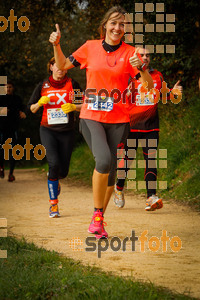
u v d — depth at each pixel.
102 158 5.19
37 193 11.28
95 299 3.25
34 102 7.79
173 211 7.91
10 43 17.53
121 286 3.46
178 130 12.16
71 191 11.70
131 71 5.32
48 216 7.58
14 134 14.04
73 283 3.58
